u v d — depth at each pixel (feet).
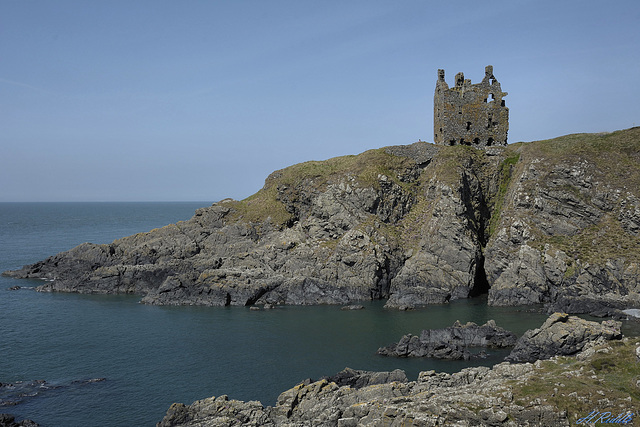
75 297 386.73
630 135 402.52
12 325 305.73
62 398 202.59
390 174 443.73
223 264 408.87
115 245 451.53
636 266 324.80
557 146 419.54
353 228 399.85
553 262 348.79
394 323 305.53
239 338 278.26
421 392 173.99
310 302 367.66
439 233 385.50
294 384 213.66
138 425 181.27
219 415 173.68
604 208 368.89
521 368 185.98
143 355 251.39
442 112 475.72
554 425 145.28
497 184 444.55
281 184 471.21
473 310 335.88
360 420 162.30
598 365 175.22
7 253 628.69
